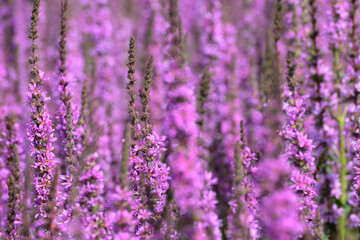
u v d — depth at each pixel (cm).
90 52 955
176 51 591
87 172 417
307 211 470
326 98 603
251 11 1151
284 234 374
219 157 706
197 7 1045
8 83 862
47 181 468
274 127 449
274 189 392
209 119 749
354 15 621
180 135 477
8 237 457
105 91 914
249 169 488
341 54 635
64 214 434
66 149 478
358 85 590
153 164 475
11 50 973
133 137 484
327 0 641
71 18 1092
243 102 840
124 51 1087
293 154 481
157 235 460
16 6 1053
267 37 502
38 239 453
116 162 704
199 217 436
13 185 462
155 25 866
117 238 405
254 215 452
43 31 1070
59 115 505
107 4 1016
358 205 559
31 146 487
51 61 964
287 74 566
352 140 595
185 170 449
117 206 413
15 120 555
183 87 497
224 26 972
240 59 992
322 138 594
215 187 633
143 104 495
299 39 643
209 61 870
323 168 600
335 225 578
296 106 508
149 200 468
